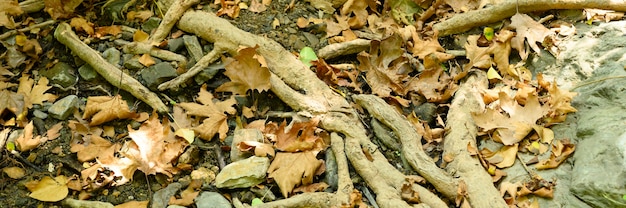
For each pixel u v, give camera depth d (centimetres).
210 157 240
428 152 242
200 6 262
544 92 250
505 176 238
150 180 236
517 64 257
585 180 227
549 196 231
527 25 259
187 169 237
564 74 252
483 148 241
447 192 232
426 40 263
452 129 243
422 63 260
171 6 256
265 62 249
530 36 257
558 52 256
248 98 249
